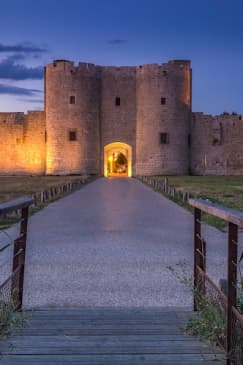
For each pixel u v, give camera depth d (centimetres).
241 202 2280
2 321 507
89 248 1162
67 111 6319
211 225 1583
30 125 6569
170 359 429
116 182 4781
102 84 6550
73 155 6322
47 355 438
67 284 809
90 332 516
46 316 586
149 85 6378
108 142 6562
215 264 973
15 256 595
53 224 1608
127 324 548
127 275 878
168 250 1138
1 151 6612
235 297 404
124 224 1616
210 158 6681
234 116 6744
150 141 6388
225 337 447
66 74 6312
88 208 2162
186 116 6506
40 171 6556
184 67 6456
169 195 2833
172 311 610
